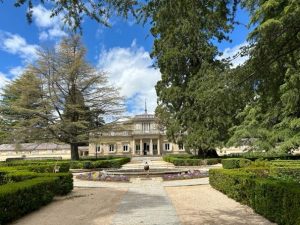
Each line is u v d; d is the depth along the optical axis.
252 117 26.06
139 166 37.06
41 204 10.75
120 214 9.18
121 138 73.25
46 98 36.53
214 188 14.82
